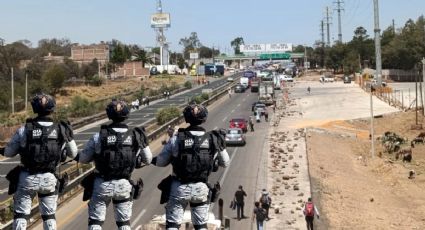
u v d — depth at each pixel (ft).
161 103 330.95
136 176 123.44
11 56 453.99
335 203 112.98
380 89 334.44
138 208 96.17
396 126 230.27
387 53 506.07
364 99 321.52
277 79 395.34
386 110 268.41
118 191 19.42
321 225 93.56
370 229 98.12
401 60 498.28
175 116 215.92
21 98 335.26
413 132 217.77
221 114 259.80
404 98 314.76
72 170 109.91
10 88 341.21
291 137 186.70
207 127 213.25
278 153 155.12
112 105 19.63
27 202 19.63
